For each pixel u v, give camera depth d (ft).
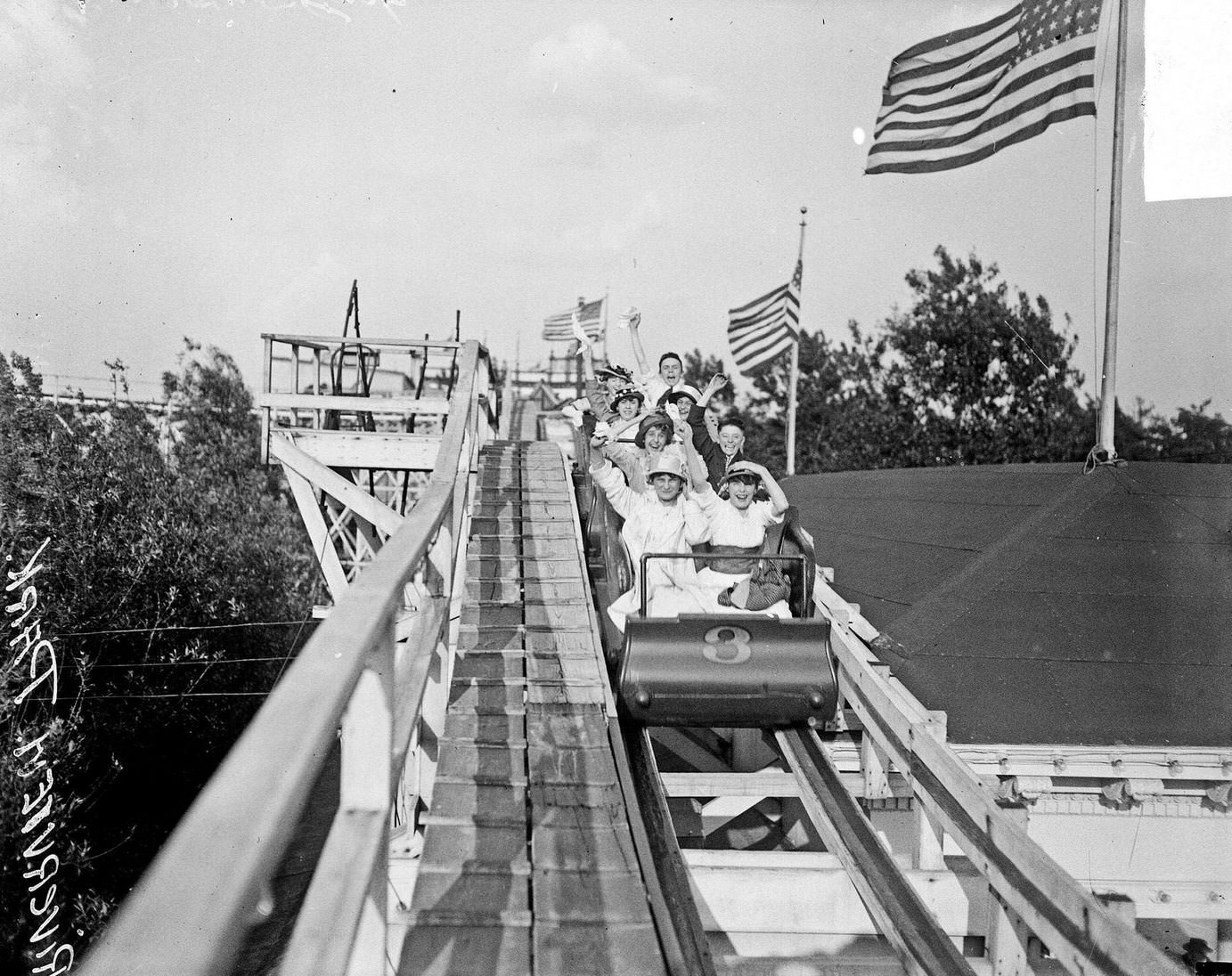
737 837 27.37
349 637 7.84
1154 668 27.04
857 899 18.24
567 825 16.06
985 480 45.88
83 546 44.50
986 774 23.88
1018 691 26.23
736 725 20.83
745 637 20.48
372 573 10.32
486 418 53.67
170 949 4.46
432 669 19.92
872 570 37.45
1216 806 24.26
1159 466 38.93
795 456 126.21
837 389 126.52
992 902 15.88
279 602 70.23
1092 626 28.89
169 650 47.06
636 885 14.53
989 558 33.12
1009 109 38.96
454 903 13.98
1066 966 12.60
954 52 40.52
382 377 96.22
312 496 45.83
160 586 48.03
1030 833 24.36
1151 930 26.55
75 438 47.32
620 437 33.22
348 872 8.98
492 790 16.99
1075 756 23.91
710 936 18.08
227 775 5.48
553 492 37.32
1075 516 34.99
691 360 137.90
